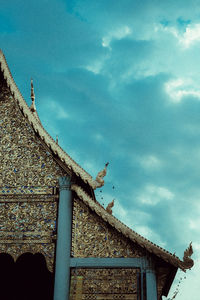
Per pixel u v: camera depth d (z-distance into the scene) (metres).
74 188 15.49
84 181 15.18
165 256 14.13
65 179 15.65
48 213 15.34
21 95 16.67
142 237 14.55
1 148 16.47
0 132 16.70
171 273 15.05
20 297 19.55
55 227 15.11
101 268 14.54
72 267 14.54
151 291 13.98
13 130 16.69
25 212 15.43
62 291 14.14
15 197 15.68
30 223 15.25
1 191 15.79
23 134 16.58
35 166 16.06
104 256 14.68
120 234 14.94
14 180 15.93
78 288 14.30
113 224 14.83
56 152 15.77
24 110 16.45
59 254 14.60
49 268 14.57
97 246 14.84
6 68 16.89
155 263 14.47
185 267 14.00
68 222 15.02
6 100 17.17
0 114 16.98
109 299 14.12
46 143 15.91
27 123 16.70
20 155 16.28
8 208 15.55
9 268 19.70
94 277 14.43
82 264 14.55
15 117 16.88
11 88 16.72
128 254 14.66
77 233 15.03
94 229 15.08
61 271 14.38
